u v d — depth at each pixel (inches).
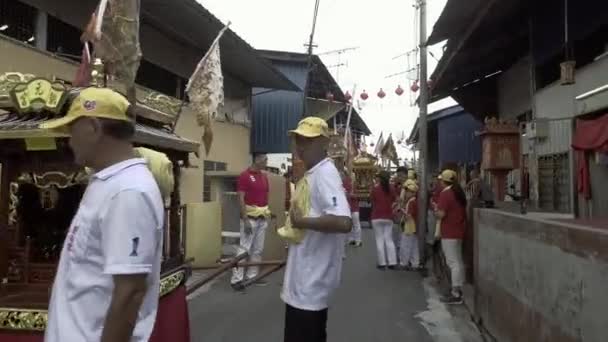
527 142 498.3
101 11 161.5
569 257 150.9
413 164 1391.5
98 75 156.3
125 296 88.1
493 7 404.2
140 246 90.2
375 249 627.5
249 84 819.4
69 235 94.3
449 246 339.0
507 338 217.3
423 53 525.3
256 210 371.6
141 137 155.8
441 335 266.7
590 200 390.3
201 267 215.2
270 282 394.3
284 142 911.7
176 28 526.6
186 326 183.2
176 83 600.1
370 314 309.9
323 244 156.9
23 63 349.7
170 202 189.8
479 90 759.1
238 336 263.7
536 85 511.8
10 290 155.9
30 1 362.6
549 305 167.0
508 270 217.8
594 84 392.5
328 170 157.4
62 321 90.7
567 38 400.2
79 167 156.4
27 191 168.4
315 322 156.1
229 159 737.0
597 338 131.7
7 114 159.5
